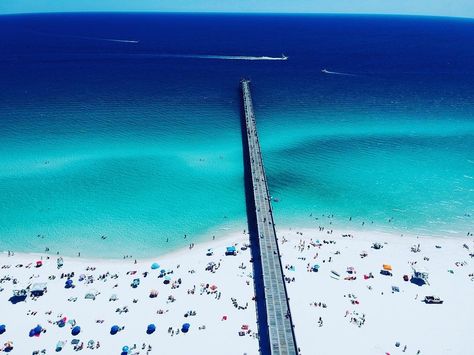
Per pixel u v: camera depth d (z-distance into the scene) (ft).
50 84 601.62
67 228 271.49
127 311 200.95
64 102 520.42
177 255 246.27
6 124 442.50
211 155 375.25
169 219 282.15
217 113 487.61
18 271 228.84
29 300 206.80
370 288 217.56
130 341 183.32
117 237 263.49
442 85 637.71
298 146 399.65
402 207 300.61
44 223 275.80
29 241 257.55
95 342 181.98
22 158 364.17
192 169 347.97
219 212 290.15
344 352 177.37
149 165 354.95
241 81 613.11
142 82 622.54
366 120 477.36
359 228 275.18
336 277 224.12
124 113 484.33
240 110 500.33
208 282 220.84
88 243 257.14
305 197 309.42
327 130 443.73
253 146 371.97
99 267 234.99
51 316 196.95
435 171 354.54
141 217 284.20
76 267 234.38
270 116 483.10
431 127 457.68
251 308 202.28
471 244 260.21
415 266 236.84
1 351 176.04
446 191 323.37
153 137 414.62
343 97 565.53
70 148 386.73
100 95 553.23
